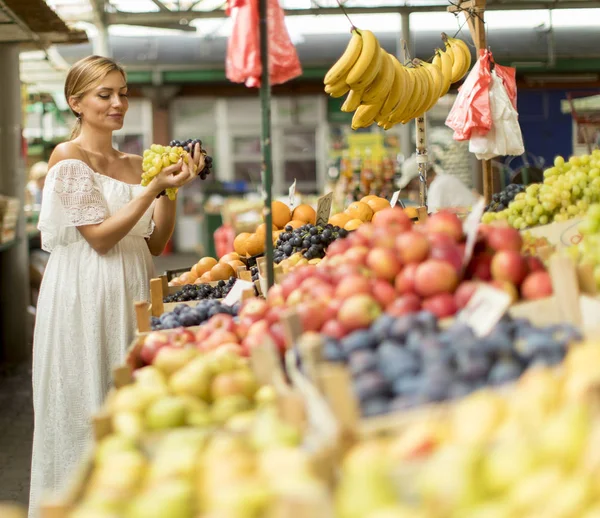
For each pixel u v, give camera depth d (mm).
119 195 3916
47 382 3773
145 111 17297
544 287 2229
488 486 1292
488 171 5215
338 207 12125
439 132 16438
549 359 1771
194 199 18203
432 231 2527
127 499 1425
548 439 1320
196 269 4449
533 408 1464
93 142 4027
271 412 1702
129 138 17406
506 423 1447
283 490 1292
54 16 6809
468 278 2354
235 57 2812
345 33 16828
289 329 2035
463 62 5035
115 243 3760
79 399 3768
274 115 17469
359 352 1916
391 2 10484
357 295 2201
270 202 2883
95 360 3754
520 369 1733
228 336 2469
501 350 1772
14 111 7891
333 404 1556
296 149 17609
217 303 3016
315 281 2463
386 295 2275
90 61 3971
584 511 1193
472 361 1732
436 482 1277
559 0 10438
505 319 2043
